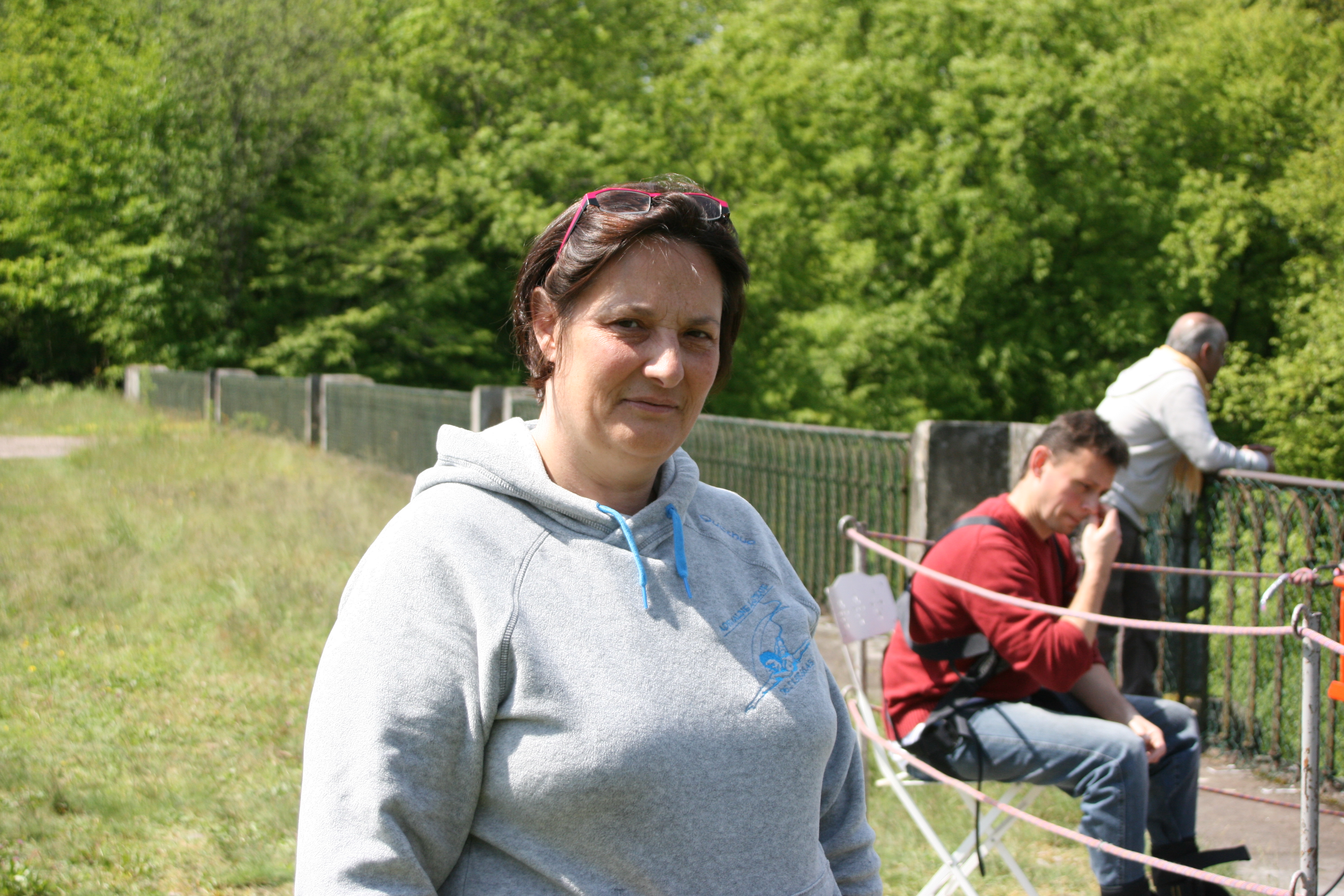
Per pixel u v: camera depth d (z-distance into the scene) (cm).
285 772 427
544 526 128
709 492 149
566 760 118
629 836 120
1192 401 463
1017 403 2400
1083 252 2328
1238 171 2234
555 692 120
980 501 618
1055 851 377
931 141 2231
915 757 296
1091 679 287
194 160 2400
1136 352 2281
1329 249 2114
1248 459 468
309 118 2491
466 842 124
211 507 1002
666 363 128
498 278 2609
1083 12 2216
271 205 2502
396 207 2589
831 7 2417
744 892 123
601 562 128
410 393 1299
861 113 2256
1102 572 282
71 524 915
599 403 130
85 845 355
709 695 125
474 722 119
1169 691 515
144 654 573
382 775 116
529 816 120
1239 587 472
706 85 2384
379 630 121
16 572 726
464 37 2586
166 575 743
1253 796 423
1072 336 2325
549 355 138
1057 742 275
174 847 360
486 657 120
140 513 959
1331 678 417
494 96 2605
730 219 139
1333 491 415
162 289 2411
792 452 705
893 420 2231
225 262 2489
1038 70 2125
